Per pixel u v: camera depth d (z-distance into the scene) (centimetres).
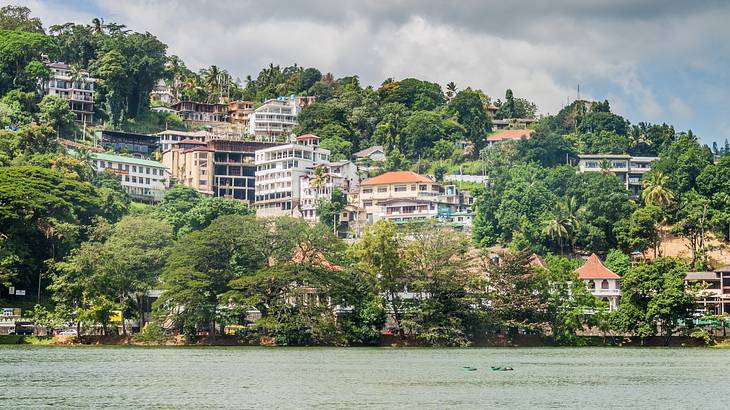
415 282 19800
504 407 10062
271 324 18825
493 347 19988
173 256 19900
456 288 19825
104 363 14338
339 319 19850
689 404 10381
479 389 11488
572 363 15325
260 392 10950
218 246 19788
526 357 16688
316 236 19925
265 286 19138
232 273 19700
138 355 16150
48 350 17388
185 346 19025
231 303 19475
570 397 10862
